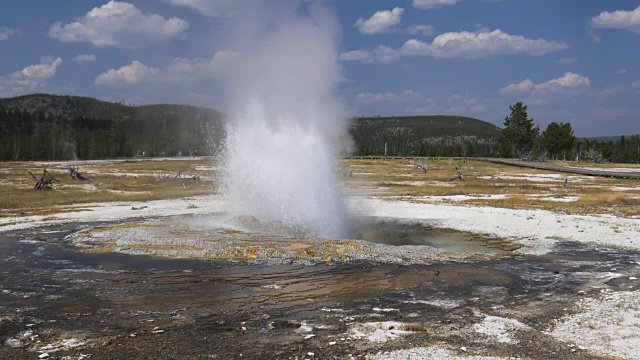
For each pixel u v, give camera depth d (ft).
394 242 80.43
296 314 43.52
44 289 51.29
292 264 62.03
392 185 187.52
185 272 58.13
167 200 136.05
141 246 71.46
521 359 32.73
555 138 445.78
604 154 495.00
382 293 50.37
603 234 83.71
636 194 151.33
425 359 32.76
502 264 63.98
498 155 489.26
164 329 39.63
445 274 58.23
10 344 36.37
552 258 67.82
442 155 491.72
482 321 41.37
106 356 34.06
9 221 96.37
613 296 48.88
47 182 157.38
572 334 37.83
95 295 49.24
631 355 33.40
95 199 132.87
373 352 34.24
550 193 158.51
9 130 634.02
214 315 43.24
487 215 106.22
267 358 33.50
